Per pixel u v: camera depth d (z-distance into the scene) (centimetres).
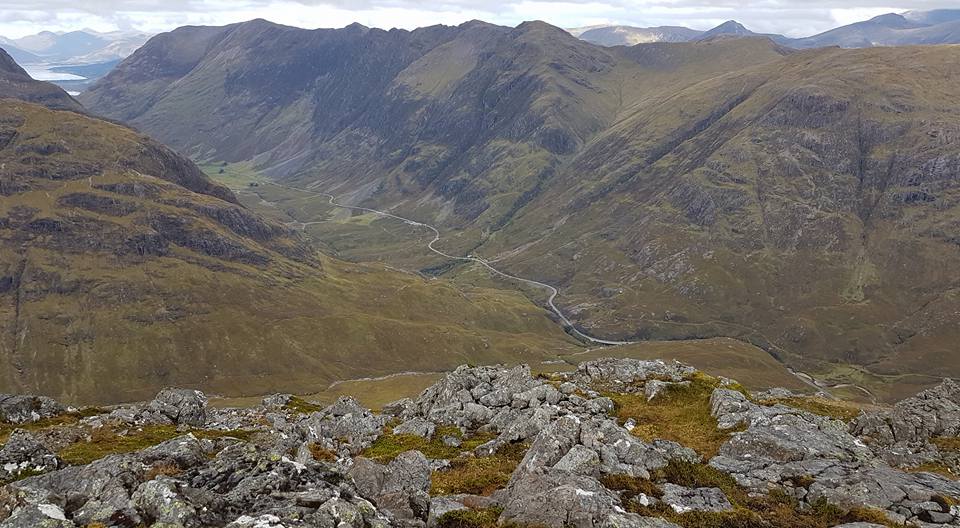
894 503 3036
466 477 3672
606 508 2631
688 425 4900
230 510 2406
